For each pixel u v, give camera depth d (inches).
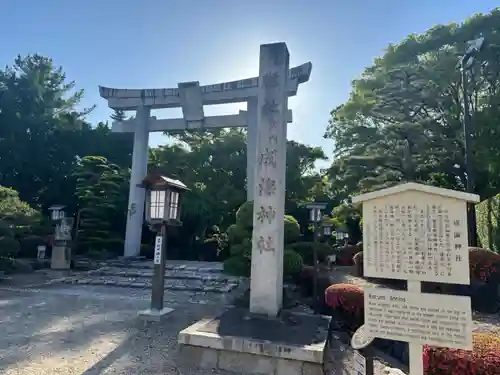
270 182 225.6
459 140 514.0
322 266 496.4
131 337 207.0
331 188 709.9
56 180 810.2
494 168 494.3
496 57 487.5
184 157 722.2
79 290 364.2
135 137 560.4
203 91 535.8
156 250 259.3
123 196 642.2
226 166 723.4
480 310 256.1
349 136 629.6
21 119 823.7
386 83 555.5
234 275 395.2
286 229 366.6
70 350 184.1
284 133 235.9
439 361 113.2
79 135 854.5
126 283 390.6
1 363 165.0
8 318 247.0
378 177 514.3
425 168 526.6
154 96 557.9
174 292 350.6
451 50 521.7
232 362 165.6
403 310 104.4
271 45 242.8
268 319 203.2
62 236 498.6
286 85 241.8
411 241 106.6
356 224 717.3
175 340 201.8
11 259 474.6
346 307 221.8
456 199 103.2
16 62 911.7
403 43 568.4
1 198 452.4
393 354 189.3
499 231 314.3
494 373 104.3
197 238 698.8
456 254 101.1
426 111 555.5
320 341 167.0
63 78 976.9
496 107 498.3
